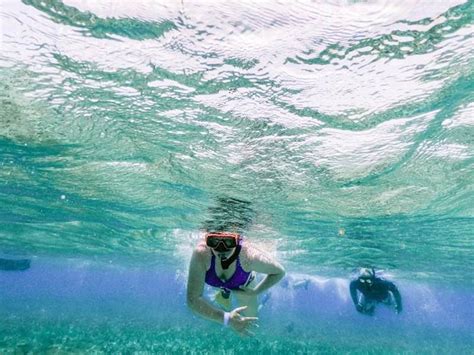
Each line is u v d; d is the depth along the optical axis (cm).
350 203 220
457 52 99
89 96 133
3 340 386
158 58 109
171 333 503
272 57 105
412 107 122
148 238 390
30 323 527
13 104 144
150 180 212
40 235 450
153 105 134
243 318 117
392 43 98
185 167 184
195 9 94
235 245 144
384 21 93
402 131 137
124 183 225
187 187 210
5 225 405
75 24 100
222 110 131
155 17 97
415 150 152
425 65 103
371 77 109
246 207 230
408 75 107
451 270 479
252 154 160
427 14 91
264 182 190
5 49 111
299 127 136
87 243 477
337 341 548
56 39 105
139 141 166
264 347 433
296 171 174
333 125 134
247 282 152
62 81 125
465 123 131
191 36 101
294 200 215
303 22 95
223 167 176
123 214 303
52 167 213
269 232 285
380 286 411
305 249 370
